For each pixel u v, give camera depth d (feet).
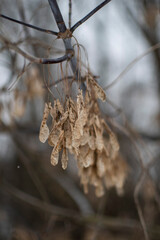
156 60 5.02
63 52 2.68
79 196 3.89
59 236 4.09
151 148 4.48
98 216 3.55
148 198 3.57
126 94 6.11
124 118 2.65
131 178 4.34
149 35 4.65
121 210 4.43
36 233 3.43
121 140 3.72
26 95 2.77
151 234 3.51
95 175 2.16
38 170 4.52
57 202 4.96
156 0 4.26
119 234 4.17
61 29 1.88
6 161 5.38
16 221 4.18
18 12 3.06
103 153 2.09
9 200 4.62
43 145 4.74
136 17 4.75
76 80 2.10
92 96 1.94
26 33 2.95
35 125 3.78
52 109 1.78
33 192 5.08
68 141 1.76
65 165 1.76
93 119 1.92
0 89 2.76
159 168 4.45
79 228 4.28
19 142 3.97
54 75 3.97
